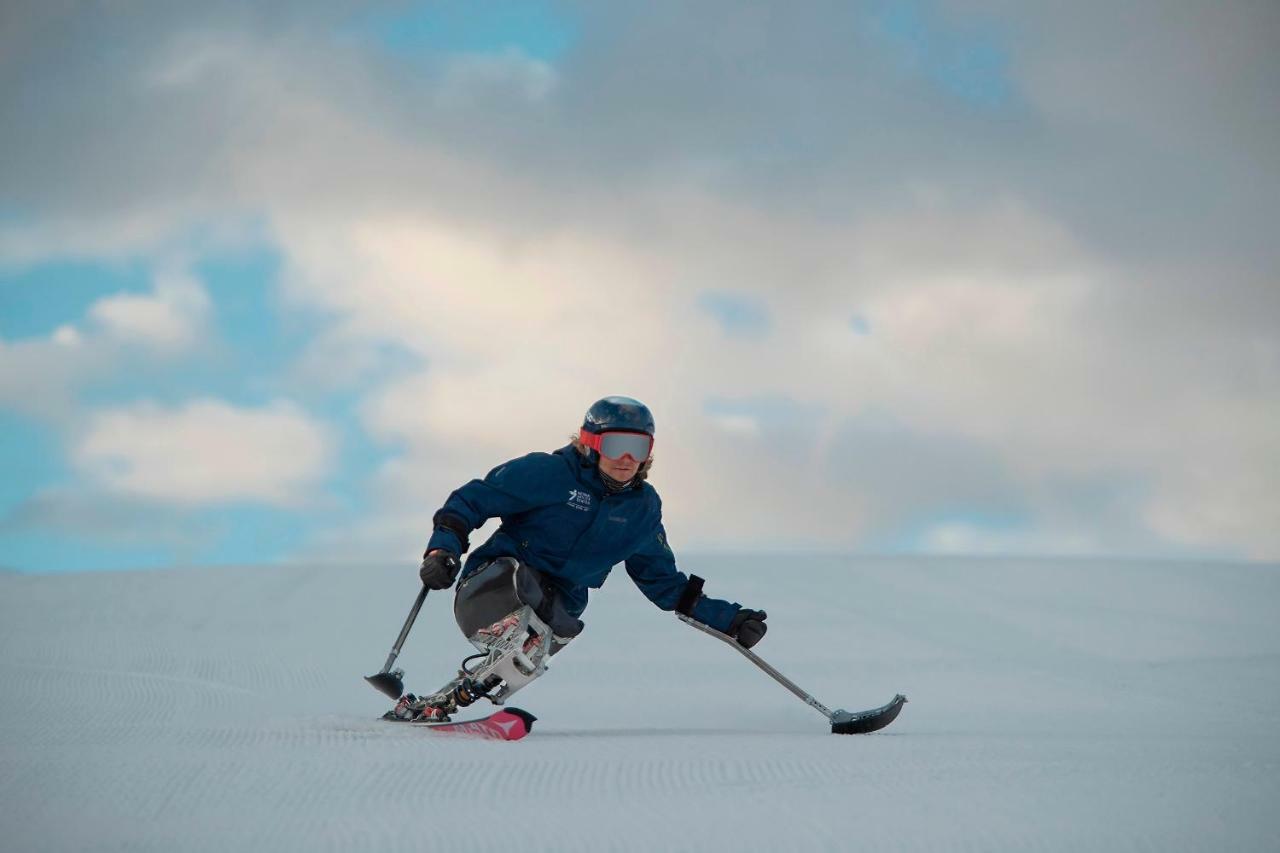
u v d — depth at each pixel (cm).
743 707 1559
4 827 559
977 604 3528
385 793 638
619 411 1047
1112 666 2205
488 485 1045
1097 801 610
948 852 520
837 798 627
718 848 526
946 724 1231
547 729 1145
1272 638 2788
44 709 1250
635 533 1082
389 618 3262
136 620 3058
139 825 564
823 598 3669
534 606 1020
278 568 4344
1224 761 741
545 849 525
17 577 4034
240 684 1861
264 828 559
